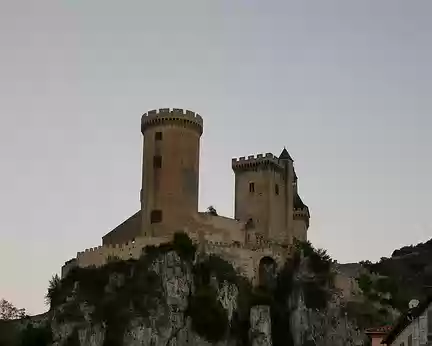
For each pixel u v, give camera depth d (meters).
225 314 149.12
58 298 153.50
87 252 159.25
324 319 163.25
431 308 66.44
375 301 179.88
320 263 171.25
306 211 190.00
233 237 164.62
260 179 177.25
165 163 161.12
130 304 145.38
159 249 152.38
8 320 164.25
